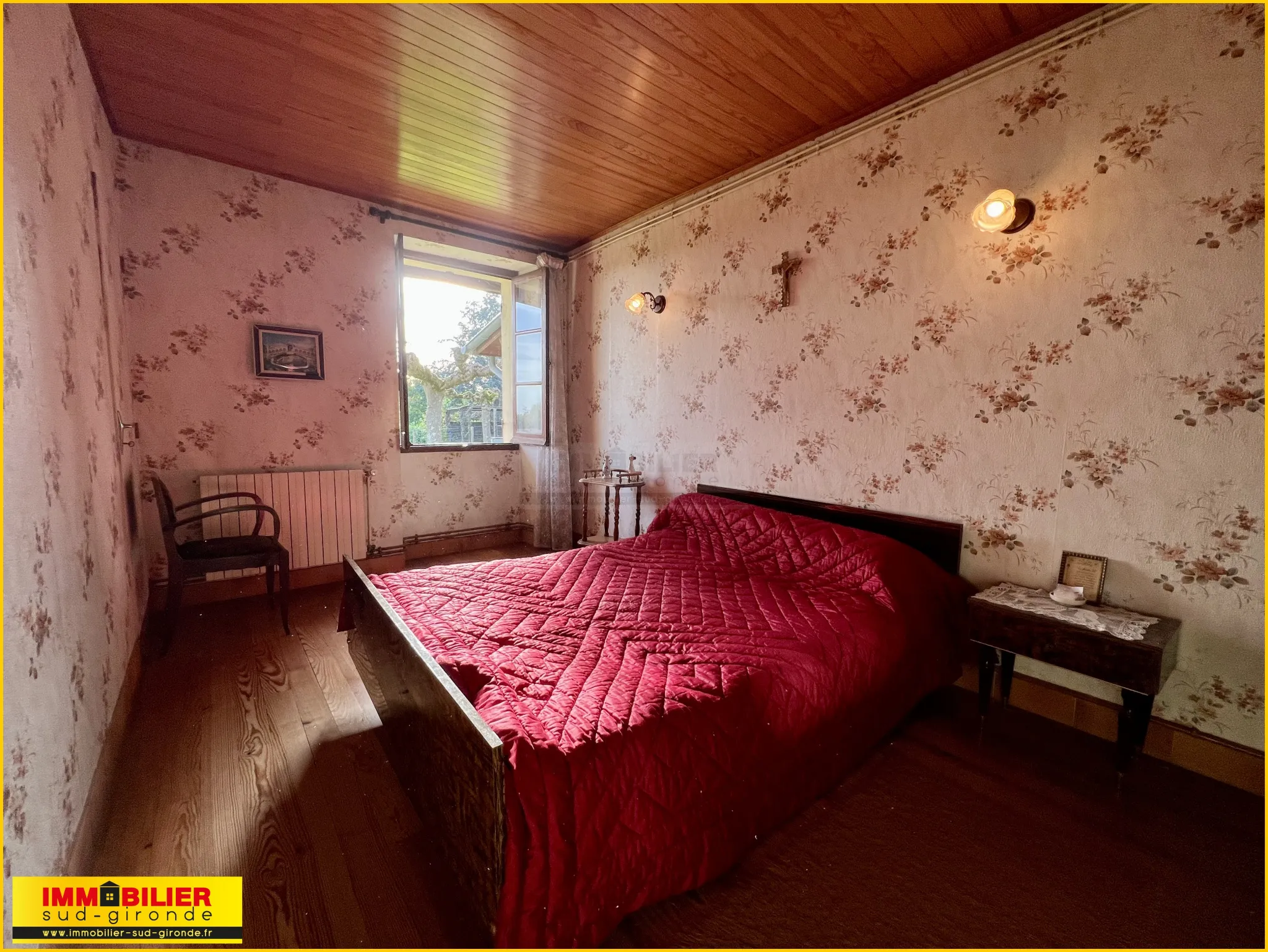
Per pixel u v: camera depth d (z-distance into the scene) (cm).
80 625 142
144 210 289
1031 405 205
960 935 123
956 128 218
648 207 364
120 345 260
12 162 114
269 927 123
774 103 240
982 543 221
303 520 344
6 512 98
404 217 376
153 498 304
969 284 218
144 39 198
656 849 121
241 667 245
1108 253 184
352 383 367
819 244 268
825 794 168
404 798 165
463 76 222
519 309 470
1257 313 159
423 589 211
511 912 102
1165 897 133
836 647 174
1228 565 168
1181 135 169
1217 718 173
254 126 265
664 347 363
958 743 195
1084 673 171
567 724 124
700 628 181
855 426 260
